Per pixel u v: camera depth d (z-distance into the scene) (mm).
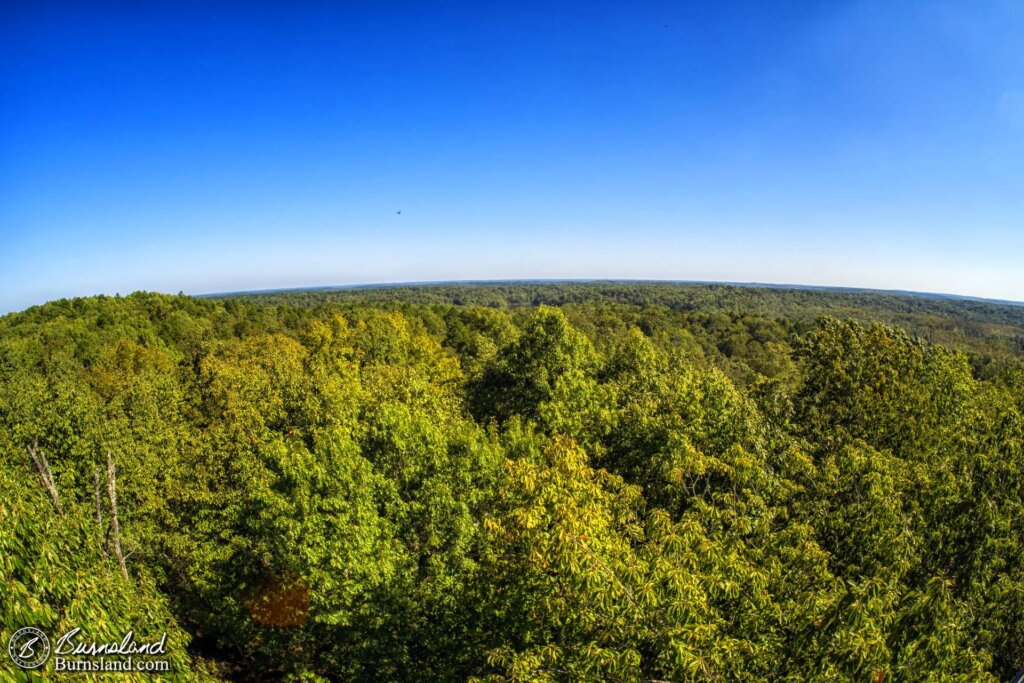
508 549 9203
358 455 13898
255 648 13695
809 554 7352
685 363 29359
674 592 6367
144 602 8883
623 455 16406
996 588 7719
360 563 11477
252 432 18953
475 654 10094
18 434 16641
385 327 47656
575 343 25531
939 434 15211
